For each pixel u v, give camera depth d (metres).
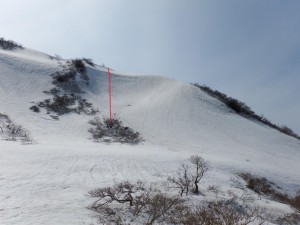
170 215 10.88
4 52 66.44
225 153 39.88
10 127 37.88
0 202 10.99
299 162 41.50
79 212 10.45
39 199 11.96
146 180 19.28
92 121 46.62
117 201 12.16
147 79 71.00
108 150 30.45
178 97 59.09
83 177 18.31
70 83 59.66
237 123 53.66
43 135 38.06
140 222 10.09
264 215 14.96
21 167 19.00
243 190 21.59
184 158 29.11
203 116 53.16
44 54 81.44
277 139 50.53
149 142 41.47
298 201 20.86
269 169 31.67
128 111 53.69
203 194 17.23
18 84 54.28
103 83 66.00
